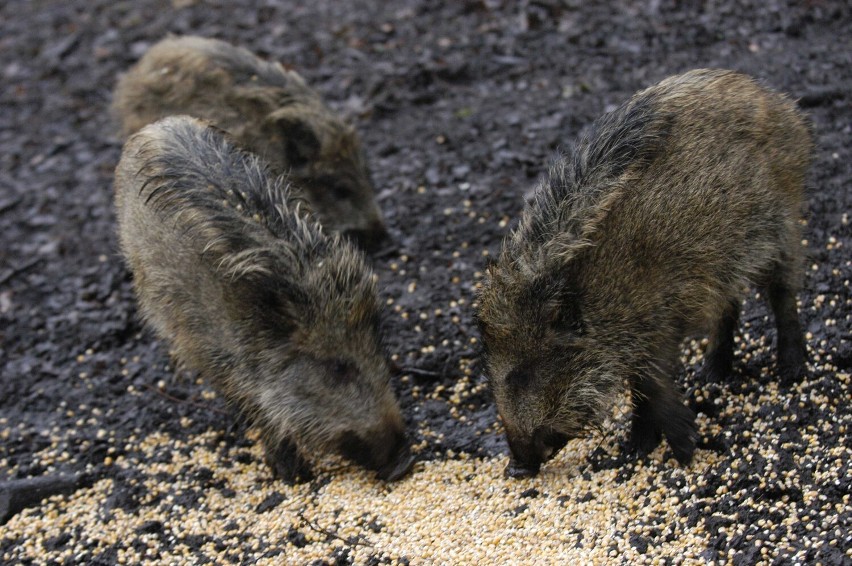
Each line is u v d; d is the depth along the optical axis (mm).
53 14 24359
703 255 10062
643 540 9445
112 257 16766
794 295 11172
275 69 16375
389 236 15727
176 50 16328
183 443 12633
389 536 10227
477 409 12328
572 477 10641
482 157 16938
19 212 18391
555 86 18328
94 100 21250
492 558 9633
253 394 11219
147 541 10852
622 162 9789
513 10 20734
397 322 13844
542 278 9703
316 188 15477
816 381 11109
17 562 10844
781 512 9383
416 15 21359
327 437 10992
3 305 16094
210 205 10969
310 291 10688
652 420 10500
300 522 10695
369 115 18750
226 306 11000
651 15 19484
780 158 10570
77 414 13570
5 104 21609
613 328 9953
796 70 16641
